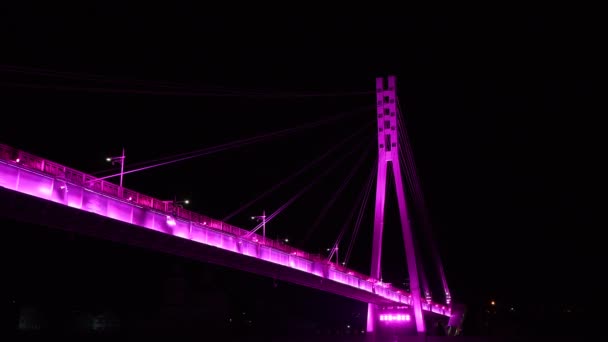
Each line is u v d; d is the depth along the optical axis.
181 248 56.22
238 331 123.88
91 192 44.72
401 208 102.06
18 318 100.75
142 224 49.19
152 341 111.56
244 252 62.19
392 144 102.06
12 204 40.44
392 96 103.25
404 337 101.50
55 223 45.62
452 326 133.25
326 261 80.25
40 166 40.78
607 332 132.00
